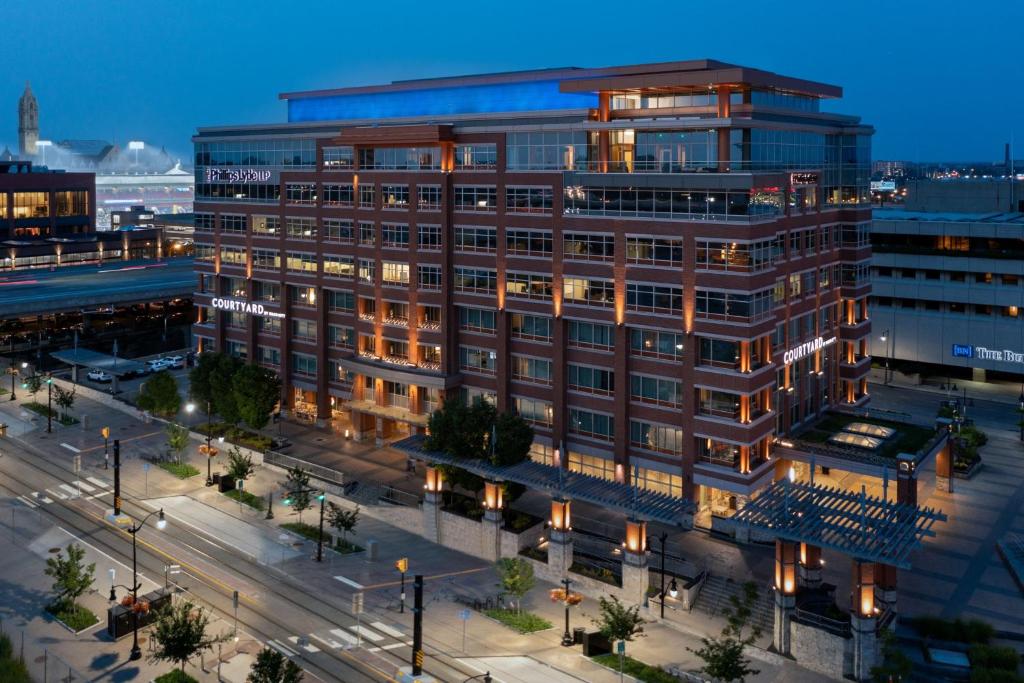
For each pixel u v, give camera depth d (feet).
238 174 382.42
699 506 265.75
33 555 254.88
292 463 316.60
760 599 219.20
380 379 333.01
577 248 280.72
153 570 245.04
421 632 197.16
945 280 426.10
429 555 256.93
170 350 532.32
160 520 262.88
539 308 291.38
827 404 316.81
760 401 266.16
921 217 455.63
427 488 265.54
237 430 353.10
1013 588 228.84
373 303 342.23
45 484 309.01
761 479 261.44
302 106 379.76
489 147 299.58
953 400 391.24
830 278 311.88
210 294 402.93
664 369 267.80
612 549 245.65
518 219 293.23
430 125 304.91
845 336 322.14
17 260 647.15
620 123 272.10
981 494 294.66
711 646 183.52
